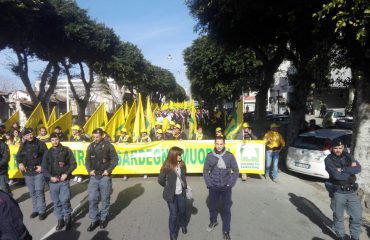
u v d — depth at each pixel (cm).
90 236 662
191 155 1159
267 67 1881
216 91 3462
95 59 3194
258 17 1280
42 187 764
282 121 2564
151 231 684
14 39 2161
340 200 599
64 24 2477
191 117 1425
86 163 703
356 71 799
